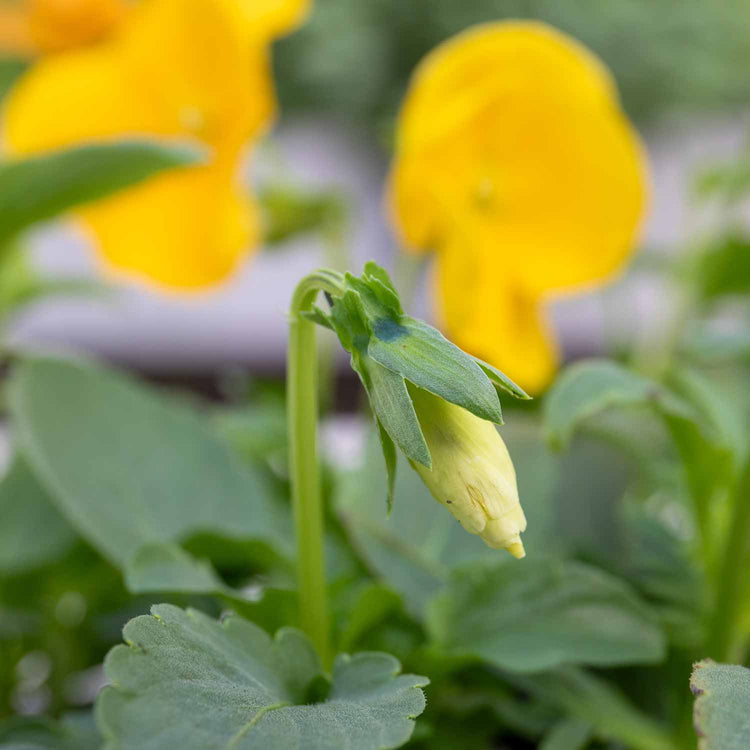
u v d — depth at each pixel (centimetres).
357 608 24
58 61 29
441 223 29
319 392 35
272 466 32
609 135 28
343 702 21
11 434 30
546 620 24
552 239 29
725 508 26
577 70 28
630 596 24
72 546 29
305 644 22
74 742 25
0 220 27
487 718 26
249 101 29
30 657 33
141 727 19
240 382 42
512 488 20
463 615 25
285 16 29
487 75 28
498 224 29
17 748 25
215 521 28
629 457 30
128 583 23
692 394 28
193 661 20
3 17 30
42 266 42
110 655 20
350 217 34
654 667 27
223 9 28
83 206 28
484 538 20
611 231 29
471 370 20
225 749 19
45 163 27
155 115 29
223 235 30
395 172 28
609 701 25
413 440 20
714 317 43
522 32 28
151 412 28
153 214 29
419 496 29
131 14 29
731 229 38
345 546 29
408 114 28
